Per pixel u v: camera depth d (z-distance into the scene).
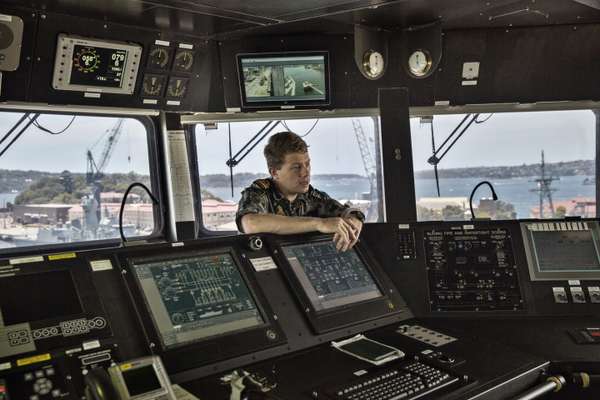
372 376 1.74
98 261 1.81
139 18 3.12
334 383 1.69
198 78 3.74
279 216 2.33
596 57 3.72
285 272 2.15
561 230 2.56
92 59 3.25
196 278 1.95
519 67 3.78
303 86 3.83
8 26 2.90
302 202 2.85
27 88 3.19
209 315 1.87
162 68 3.53
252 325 1.93
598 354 2.00
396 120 3.79
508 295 2.42
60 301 1.66
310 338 2.02
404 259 2.52
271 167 2.72
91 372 1.40
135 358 1.62
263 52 3.73
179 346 1.74
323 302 2.16
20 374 1.48
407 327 2.23
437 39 3.62
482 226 2.57
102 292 1.74
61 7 2.91
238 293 1.99
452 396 1.65
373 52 3.67
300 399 1.59
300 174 2.67
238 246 2.14
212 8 2.94
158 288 1.85
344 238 2.32
